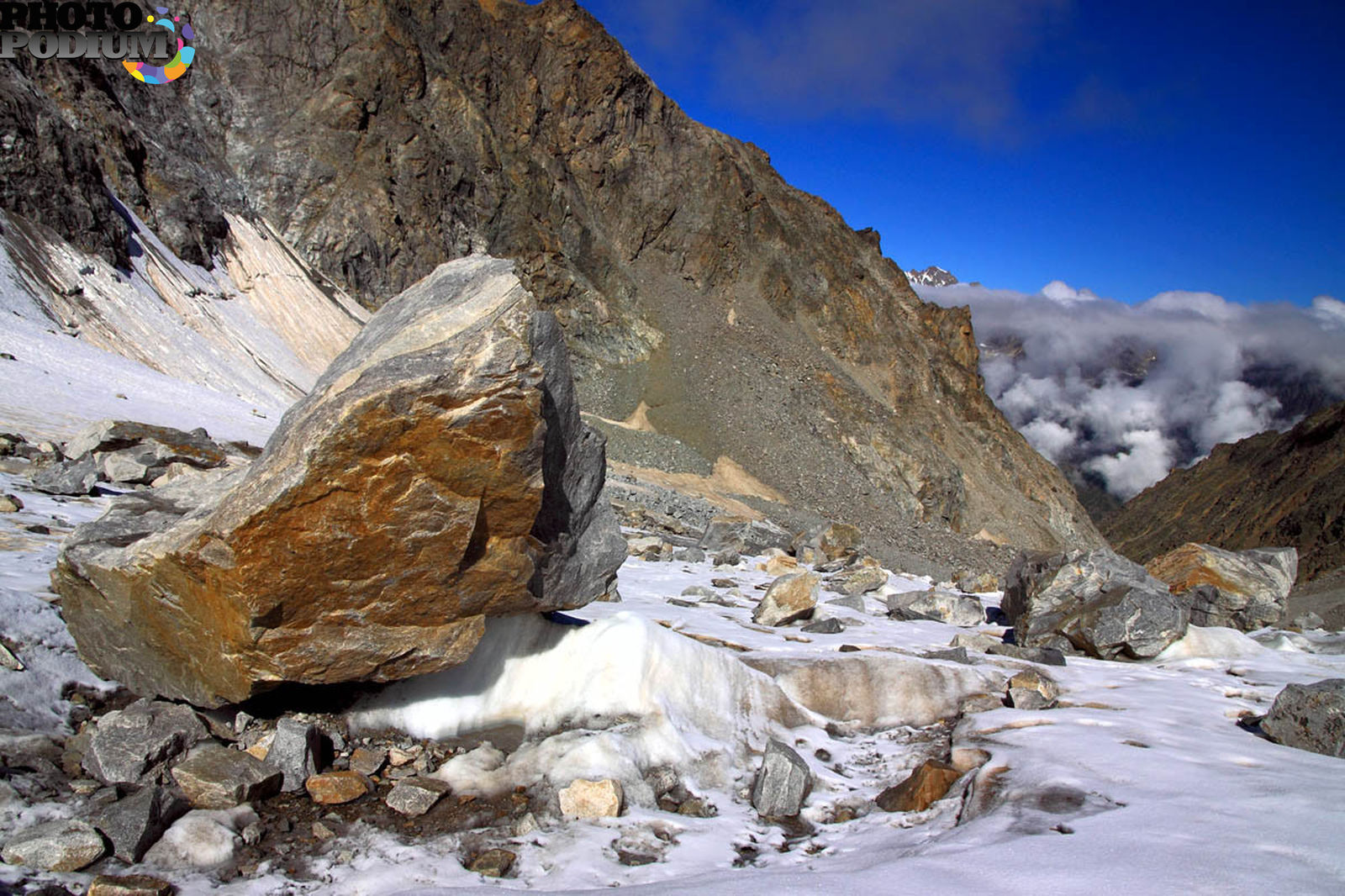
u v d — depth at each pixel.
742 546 19.67
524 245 84.44
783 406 86.88
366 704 5.64
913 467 88.38
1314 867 3.37
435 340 4.99
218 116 71.31
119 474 12.68
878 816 4.95
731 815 4.91
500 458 4.76
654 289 98.44
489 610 5.36
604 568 6.31
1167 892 3.15
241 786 4.46
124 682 5.38
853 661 7.09
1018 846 3.76
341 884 3.90
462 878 3.97
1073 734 5.66
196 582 4.72
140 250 49.09
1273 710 5.88
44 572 6.86
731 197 106.06
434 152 79.38
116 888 3.60
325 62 76.56
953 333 124.31
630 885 3.83
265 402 44.31
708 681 6.06
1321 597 23.72
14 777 4.32
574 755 5.08
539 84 97.38
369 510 4.60
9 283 34.72
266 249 63.50
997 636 11.02
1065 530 108.62
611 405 81.00
